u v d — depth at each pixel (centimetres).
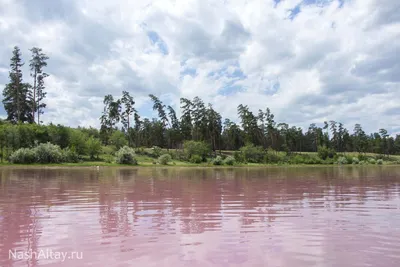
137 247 688
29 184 2106
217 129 9569
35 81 7625
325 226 891
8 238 757
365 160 9419
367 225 902
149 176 3089
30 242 725
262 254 642
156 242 725
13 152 5569
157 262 596
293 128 11506
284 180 2638
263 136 10588
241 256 629
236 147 11488
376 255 638
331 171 4409
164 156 6600
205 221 952
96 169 4500
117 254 642
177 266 574
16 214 1050
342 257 625
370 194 1630
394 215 1052
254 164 7544
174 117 10169
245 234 800
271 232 820
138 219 980
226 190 1812
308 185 2156
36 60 7575
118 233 806
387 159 11206
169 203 1302
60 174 3216
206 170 4684
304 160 8406
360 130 12094
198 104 9456
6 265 583
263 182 2422
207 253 648
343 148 12400
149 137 10962
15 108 8256
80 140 6675
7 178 2616
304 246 697
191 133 9688
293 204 1284
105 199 1408
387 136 11919
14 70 7719
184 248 681
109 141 8462
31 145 6031
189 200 1390
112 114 8862
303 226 889
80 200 1373
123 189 1833
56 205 1236
